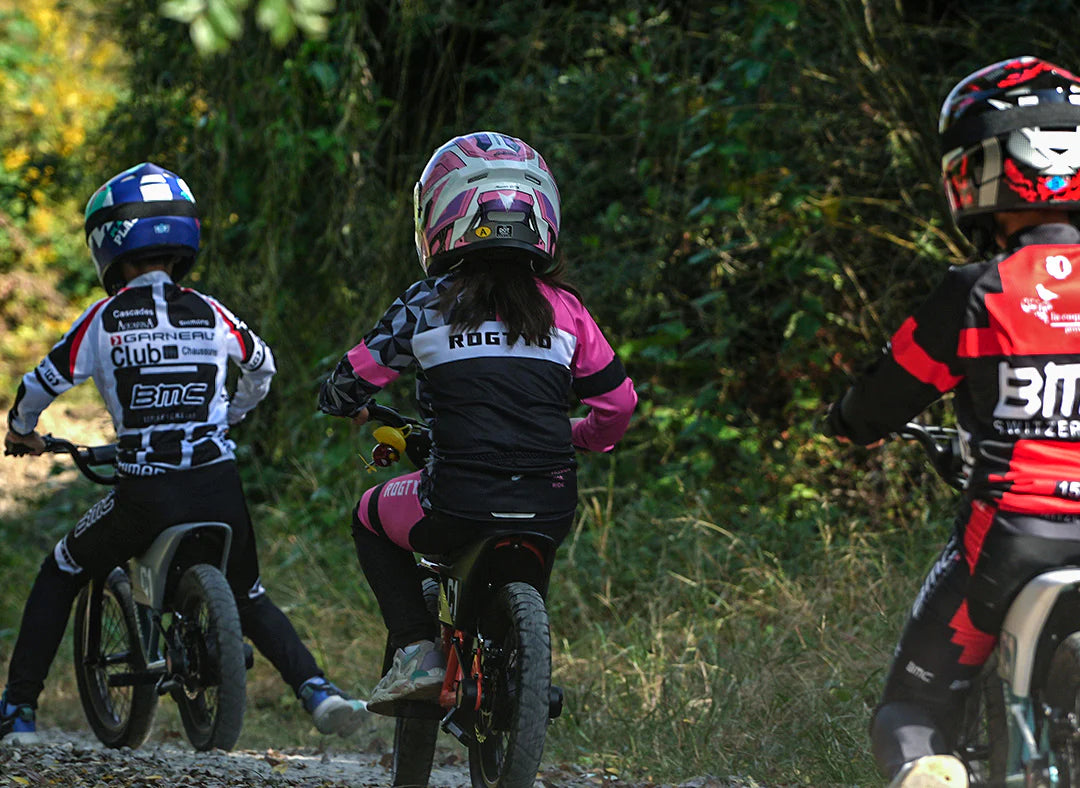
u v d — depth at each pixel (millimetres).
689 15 18453
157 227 10336
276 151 19266
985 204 6031
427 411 7734
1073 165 5902
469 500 7434
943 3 17844
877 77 15328
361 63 19250
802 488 16281
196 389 10398
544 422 7574
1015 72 6090
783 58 15797
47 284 34812
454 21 19656
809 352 17047
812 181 17266
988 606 5859
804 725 10773
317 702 10930
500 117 19359
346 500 17844
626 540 15758
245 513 10680
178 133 21266
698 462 16844
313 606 15922
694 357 18219
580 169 18688
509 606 7402
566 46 19359
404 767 8758
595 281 18328
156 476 10234
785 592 13617
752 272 17656
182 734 13461
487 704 7574
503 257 7742
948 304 5895
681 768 10508
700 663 12305
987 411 5859
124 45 22547
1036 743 5801
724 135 16875
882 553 14305
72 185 23891
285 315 20188
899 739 6043
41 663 10883
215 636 10070
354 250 20062
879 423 6277
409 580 8180
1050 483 5715
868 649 12188
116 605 11289
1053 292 5809
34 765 9039
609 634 13891
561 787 9812
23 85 34125
